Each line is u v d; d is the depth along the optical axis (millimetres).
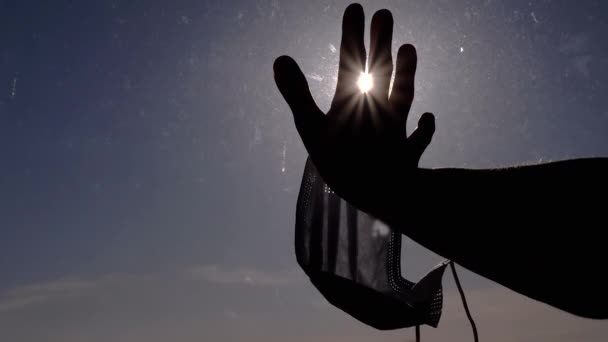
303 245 989
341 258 983
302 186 992
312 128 821
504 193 804
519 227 790
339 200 983
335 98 829
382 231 984
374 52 840
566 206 797
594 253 782
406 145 825
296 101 822
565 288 793
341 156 816
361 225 982
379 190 810
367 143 818
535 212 793
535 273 794
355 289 985
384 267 985
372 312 993
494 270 803
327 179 825
